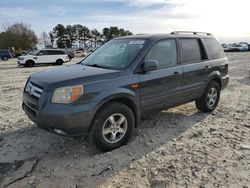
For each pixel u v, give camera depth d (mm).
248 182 3482
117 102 4324
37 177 3625
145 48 4789
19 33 75875
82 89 3938
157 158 4121
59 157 4180
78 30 97375
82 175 3666
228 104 7316
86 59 5500
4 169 3826
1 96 8609
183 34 5738
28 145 4598
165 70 5016
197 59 5855
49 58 25391
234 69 16734
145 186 3414
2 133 5125
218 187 3377
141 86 4590
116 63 4754
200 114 6324
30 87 4355
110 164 3941
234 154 4242
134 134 5047
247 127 5480
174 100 5297
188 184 3439
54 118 3842
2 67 23375
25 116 6180
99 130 4129
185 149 4430
